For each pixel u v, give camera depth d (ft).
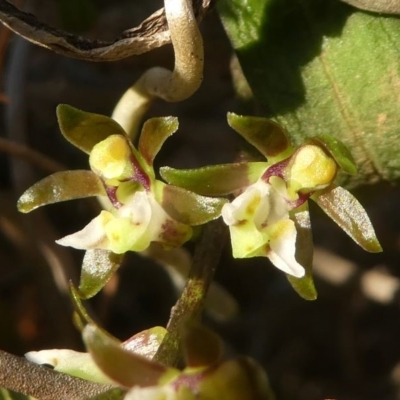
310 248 0.31
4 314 0.42
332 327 0.43
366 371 0.43
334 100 0.32
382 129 0.32
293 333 0.43
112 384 0.30
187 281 0.32
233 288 0.43
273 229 0.31
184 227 0.31
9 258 0.42
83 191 0.32
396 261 0.42
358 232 0.31
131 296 0.43
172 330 0.30
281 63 0.32
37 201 0.32
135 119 0.34
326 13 0.32
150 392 0.28
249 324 0.43
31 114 0.42
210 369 0.28
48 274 0.39
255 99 0.33
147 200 0.31
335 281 0.41
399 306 0.43
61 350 0.32
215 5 0.32
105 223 0.32
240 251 0.31
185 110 0.42
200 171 0.31
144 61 0.39
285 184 0.31
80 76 0.42
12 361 0.30
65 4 0.38
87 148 0.32
